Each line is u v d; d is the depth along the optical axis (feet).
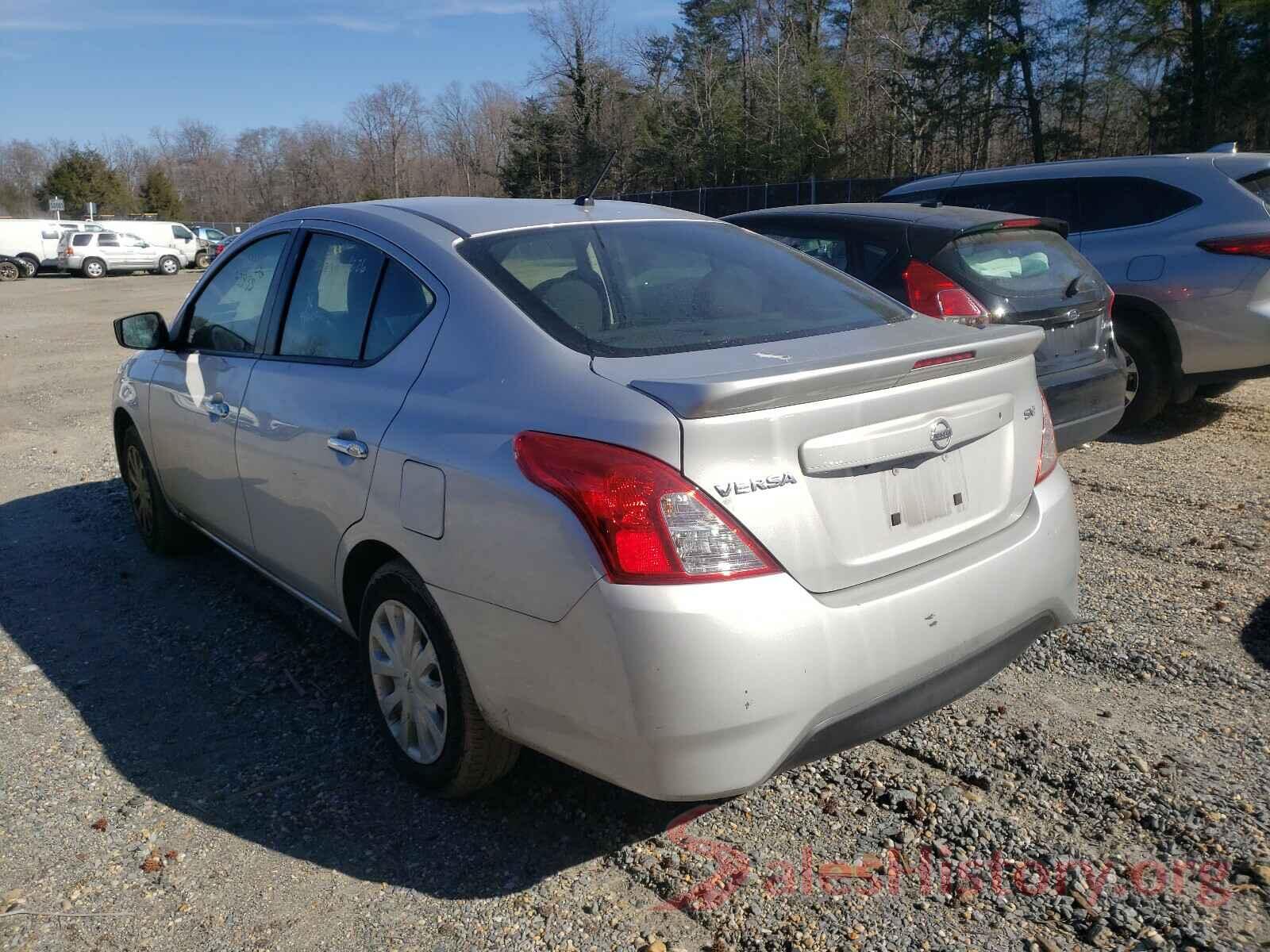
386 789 10.28
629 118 184.03
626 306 9.72
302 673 12.89
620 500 7.52
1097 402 18.26
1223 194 21.86
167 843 9.47
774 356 8.72
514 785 10.28
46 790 10.37
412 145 277.44
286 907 8.58
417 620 9.54
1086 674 11.89
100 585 16.07
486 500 8.36
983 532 9.12
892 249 18.11
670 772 7.60
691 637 7.36
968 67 137.28
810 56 162.30
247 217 320.50
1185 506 17.72
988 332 9.55
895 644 8.15
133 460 16.94
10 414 31.53
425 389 9.54
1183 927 7.92
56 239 120.57
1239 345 21.40
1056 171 24.34
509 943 8.07
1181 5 111.86
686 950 7.91
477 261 10.02
